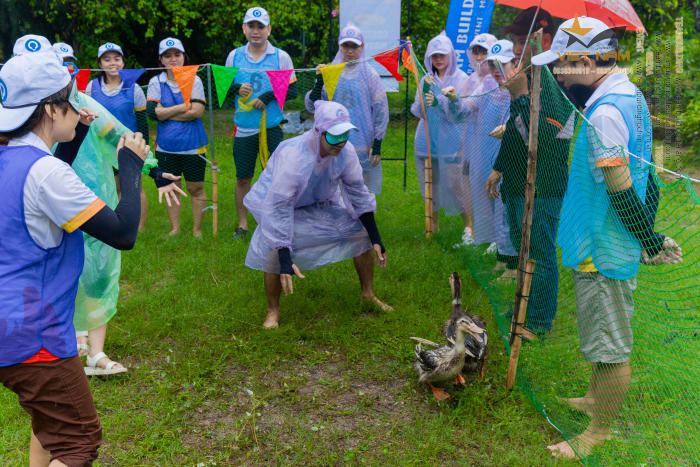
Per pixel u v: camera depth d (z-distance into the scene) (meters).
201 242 7.12
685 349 4.10
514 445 3.73
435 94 6.33
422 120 7.17
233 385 4.38
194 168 7.15
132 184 2.77
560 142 4.28
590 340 3.49
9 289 2.51
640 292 4.04
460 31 8.23
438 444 3.69
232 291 5.79
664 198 3.61
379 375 4.50
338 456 3.64
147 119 7.14
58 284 2.64
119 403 4.13
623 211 3.20
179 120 7.01
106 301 4.28
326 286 5.91
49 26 13.77
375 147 7.32
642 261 3.42
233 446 3.70
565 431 3.73
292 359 4.74
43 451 3.00
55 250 2.63
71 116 2.72
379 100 7.16
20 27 13.19
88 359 4.48
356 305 5.54
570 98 3.81
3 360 2.53
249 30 6.98
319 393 4.31
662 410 3.86
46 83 2.58
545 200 4.45
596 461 3.48
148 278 6.12
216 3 13.89
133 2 13.54
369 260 5.46
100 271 4.17
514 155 4.70
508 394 4.21
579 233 3.44
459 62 8.33
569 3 5.07
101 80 7.02
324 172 4.79
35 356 2.58
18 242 2.54
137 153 2.83
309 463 3.58
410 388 4.34
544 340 4.62
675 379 3.95
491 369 4.54
